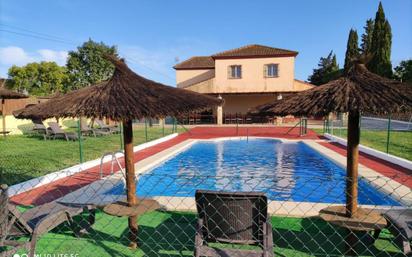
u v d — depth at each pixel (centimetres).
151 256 442
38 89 5966
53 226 452
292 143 1902
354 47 4881
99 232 521
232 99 3503
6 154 1358
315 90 438
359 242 468
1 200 399
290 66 3058
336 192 898
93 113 402
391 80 428
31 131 2369
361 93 389
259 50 3256
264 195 378
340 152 1424
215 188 961
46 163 1141
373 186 820
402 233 401
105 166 1118
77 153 1387
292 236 496
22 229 426
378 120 3631
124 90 455
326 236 495
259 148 1786
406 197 703
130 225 468
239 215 391
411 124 2869
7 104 3186
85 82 5197
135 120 430
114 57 497
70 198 685
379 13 4166
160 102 435
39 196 742
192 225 545
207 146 1864
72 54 5266
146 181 1016
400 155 1285
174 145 1722
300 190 929
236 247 448
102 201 645
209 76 3809
